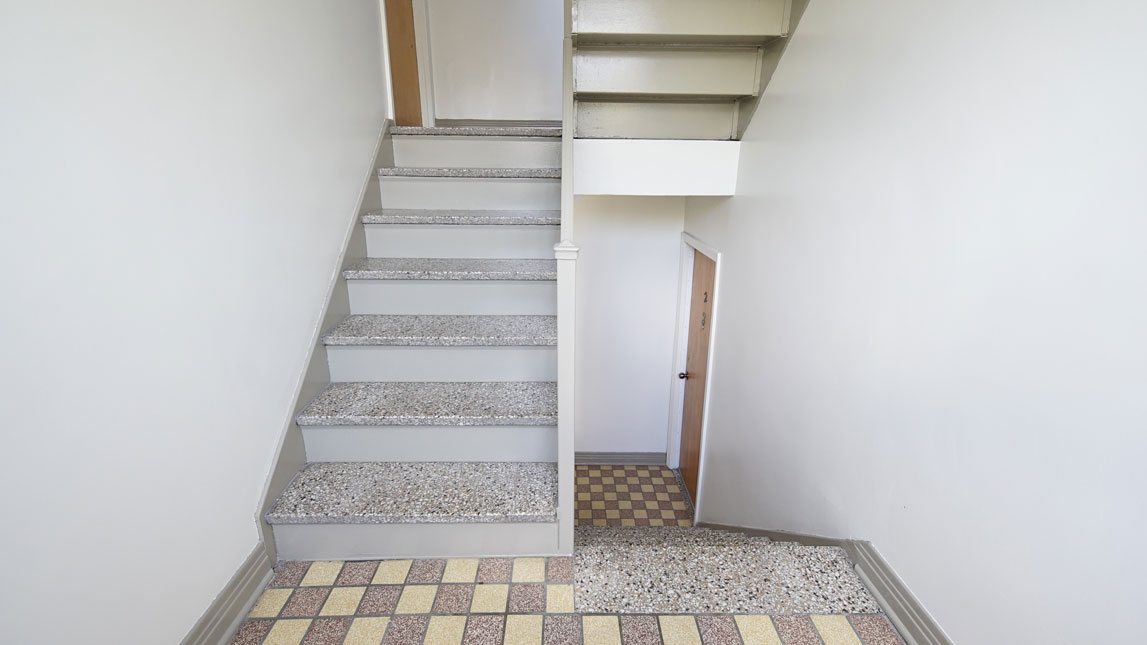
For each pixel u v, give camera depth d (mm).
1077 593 862
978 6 1056
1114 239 776
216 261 1274
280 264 1594
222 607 1282
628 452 4457
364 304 2115
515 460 1773
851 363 1557
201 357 1215
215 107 1276
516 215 2314
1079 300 838
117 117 974
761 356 2361
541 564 1539
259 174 1477
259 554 1442
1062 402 874
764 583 1454
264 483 1491
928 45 1217
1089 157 815
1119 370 775
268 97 1529
